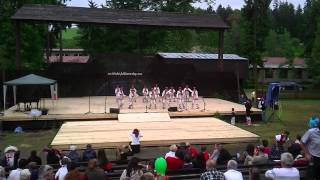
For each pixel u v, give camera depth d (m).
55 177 12.05
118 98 35.38
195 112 33.41
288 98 64.44
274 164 12.36
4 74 38.72
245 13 70.12
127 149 19.66
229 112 33.78
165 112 32.97
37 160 14.40
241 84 53.31
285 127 31.92
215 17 48.00
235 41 86.62
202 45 99.44
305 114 41.91
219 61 47.53
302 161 12.70
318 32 69.06
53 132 29.39
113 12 45.75
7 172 12.62
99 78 45.84
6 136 28.00
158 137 25.20
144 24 44.31
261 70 81.00
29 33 52.78
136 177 10.32
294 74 88.81
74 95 44.94
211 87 47.03
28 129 30.39
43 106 35.84
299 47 102.75
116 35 62.94
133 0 64.75
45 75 43.28
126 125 29.47
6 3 53.47
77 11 44.44
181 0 65.88
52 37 62.59
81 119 31.36
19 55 42.16
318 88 70.19
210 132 27.02
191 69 47.06
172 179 12.15
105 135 25.81
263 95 46.25
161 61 50.78
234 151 23.61
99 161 13.47
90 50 63.41
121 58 46.38
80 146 23.39
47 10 43.44
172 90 36.97
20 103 37.75
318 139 10.82
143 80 46.81
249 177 12.02
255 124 33.25
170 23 45.19
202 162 13.90
